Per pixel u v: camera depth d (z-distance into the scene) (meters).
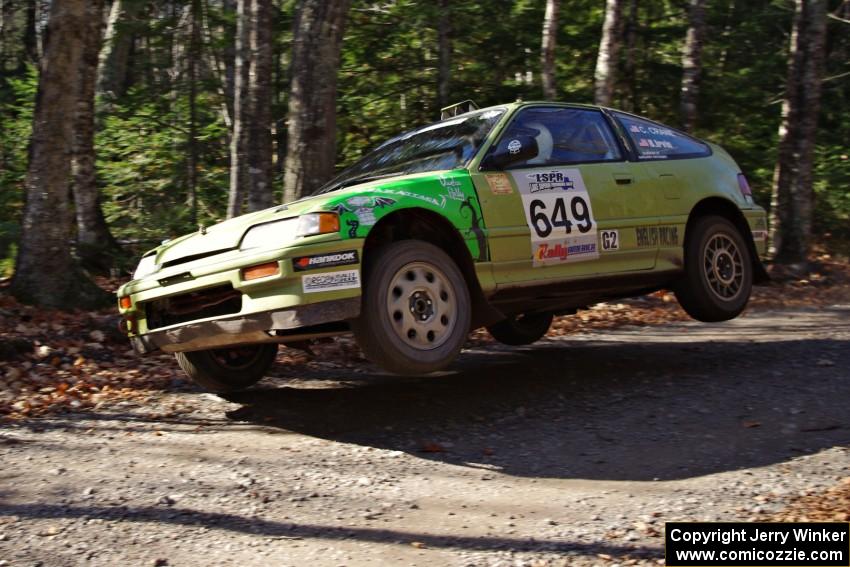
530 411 5.54
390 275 4.81
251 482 4.28
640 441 4.89
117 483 4.29
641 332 8.91
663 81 18.16
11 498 4.09
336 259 4.64
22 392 6.14
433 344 4.94
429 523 3.75
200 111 16.75
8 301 8.22
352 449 4.83
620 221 6.05
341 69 16.53
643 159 6.45
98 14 11.40
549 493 4.12
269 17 11.73
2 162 14.99
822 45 15.23
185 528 3.71
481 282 5.27
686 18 20.53
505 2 17.00
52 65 8.47
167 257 5.26
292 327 4.58
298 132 8.84
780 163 16.80
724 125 18.48
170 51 17.23
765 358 6.91
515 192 5.52
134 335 5.49
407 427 5.25
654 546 3.48
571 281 5.71
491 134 5.66
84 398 6.06
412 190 5.06
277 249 4.62
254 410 5.73
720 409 5.44
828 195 19.19
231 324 4.81
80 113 11.52
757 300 12.36
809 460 4.48
